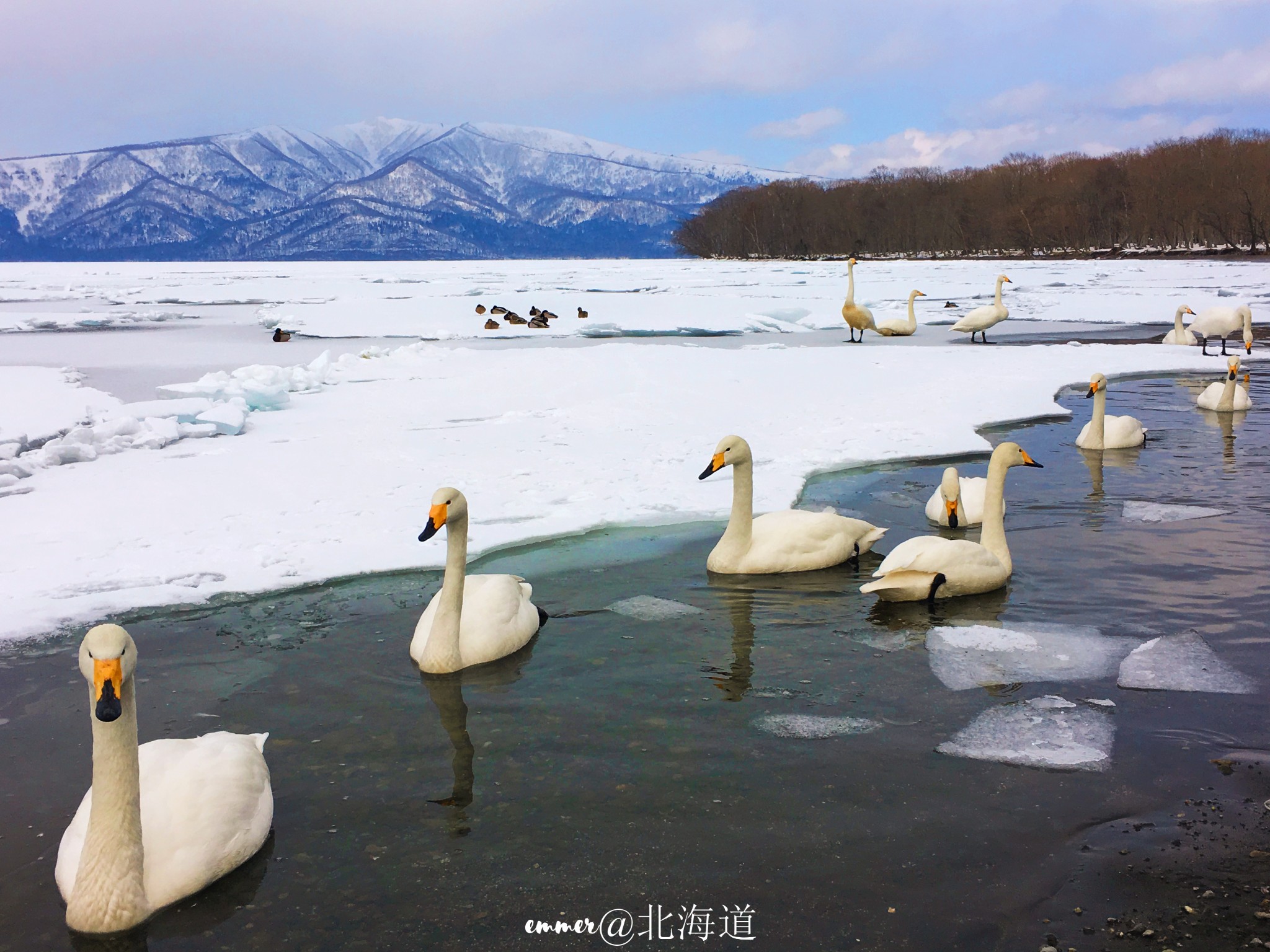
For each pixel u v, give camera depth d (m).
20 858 3.94
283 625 6.41
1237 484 9.73
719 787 4.33
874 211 114.88
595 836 3.97
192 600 6.75
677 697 5.27
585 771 4.49
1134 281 47.00
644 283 58.53
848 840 3.90
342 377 17.95
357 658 5.87
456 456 11.28
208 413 12.98
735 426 13.00
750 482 7.30
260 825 3.91
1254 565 7.21
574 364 19.11
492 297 44.56
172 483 10.05
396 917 3.50
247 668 5.73
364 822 4.11
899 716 5.01
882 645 5.95
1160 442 12.09
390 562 7.52
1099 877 3.62
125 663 3.39
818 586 7.06
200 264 153.12
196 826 3.70
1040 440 12.34
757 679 5.49
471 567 7.50
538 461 10.98
